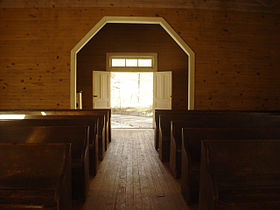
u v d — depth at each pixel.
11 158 1.78
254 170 1.76
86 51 8.02
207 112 4.55
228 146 1.79
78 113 4.55
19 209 1.57
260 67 5.58
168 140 3.65
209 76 5.45
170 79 7.84
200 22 5.39
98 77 7.90
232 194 1.65
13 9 5.23
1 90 5.31
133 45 8.08
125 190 2.61
